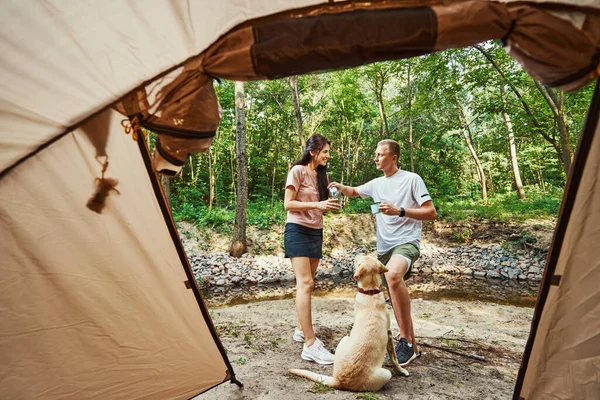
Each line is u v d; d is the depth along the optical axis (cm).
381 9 155
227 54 168
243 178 1148
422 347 379
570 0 146
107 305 228
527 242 1129
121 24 165
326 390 275
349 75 1545
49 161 197
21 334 206
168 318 251
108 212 218
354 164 2014
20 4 158
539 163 1988
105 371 234
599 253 181
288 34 159
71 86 176
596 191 174
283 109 1772
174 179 1783
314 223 362
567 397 202
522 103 1087
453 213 1418
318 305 592
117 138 203
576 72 154
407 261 325
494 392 281
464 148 2480
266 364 336
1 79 170
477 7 148
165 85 180
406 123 1997
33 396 212
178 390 263
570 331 196
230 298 806
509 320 495
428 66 1150
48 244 206
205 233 1252
